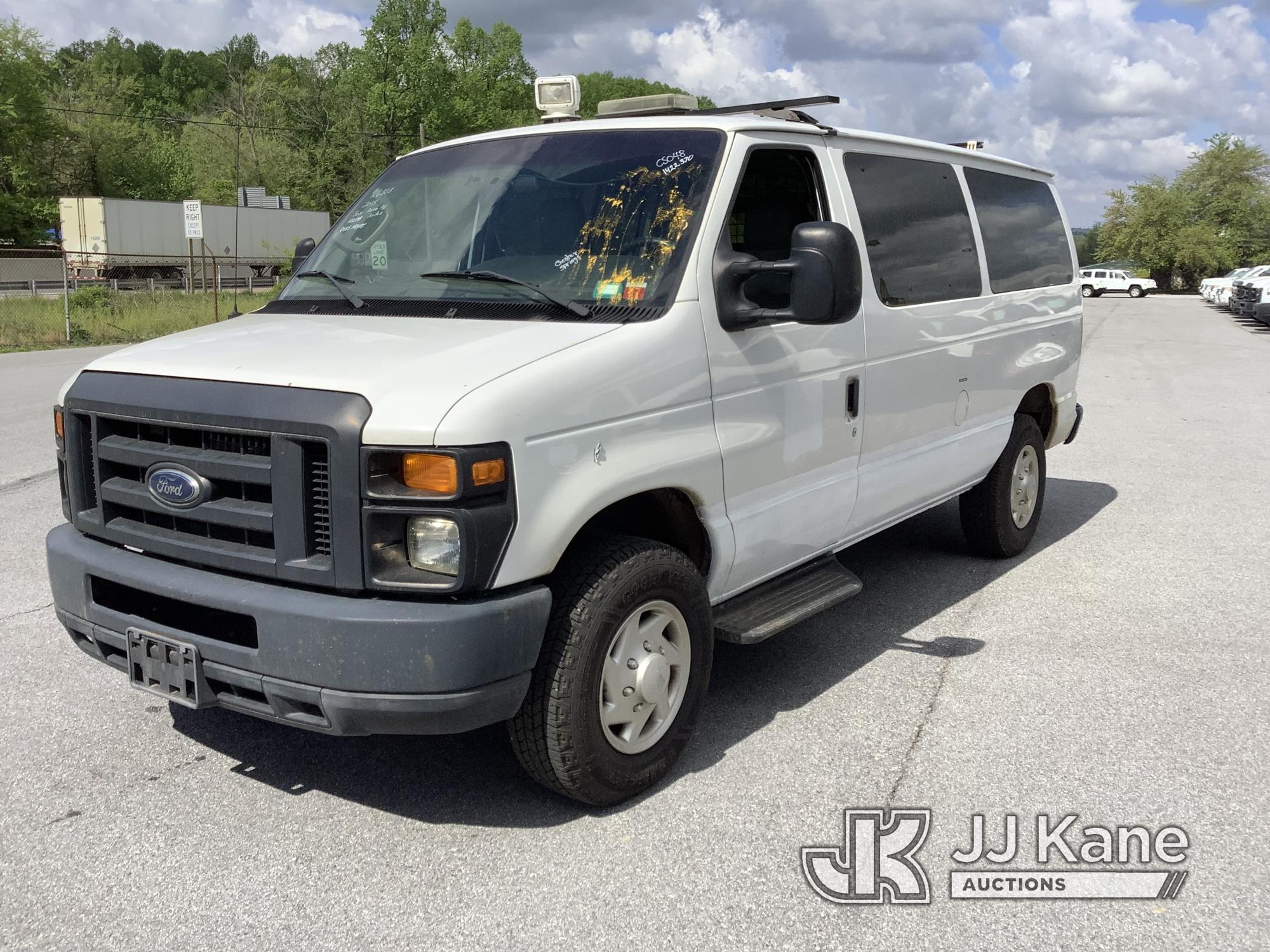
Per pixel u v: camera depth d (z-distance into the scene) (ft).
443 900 9.81
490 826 11.11
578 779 10.83
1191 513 24.61
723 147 12.54
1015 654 15.85
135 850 10.65
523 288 11.93
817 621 17.38
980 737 13.08
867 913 9.59
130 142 220.84
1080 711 13.84
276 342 11.22
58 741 13.02
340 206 233.35
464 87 230.07
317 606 9.59
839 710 13.89
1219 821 11.16
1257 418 39.17
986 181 18.65
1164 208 238.48
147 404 10.61
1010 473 19.97
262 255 160.76
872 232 14.92
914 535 22.68
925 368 16.02
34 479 27.30
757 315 12.00
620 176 12.71
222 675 10.21
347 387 9.73
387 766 12.48
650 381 11.07
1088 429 36.63
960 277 17.19
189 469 10.36
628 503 11.99
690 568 11.71
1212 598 18.49
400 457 9.44
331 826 11.12
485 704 9.84
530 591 10.07
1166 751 12.71
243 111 244.01
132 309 84.53
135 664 10.94
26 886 10.03
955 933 9.34
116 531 11.10
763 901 9.78
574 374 10.30
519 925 9.44
